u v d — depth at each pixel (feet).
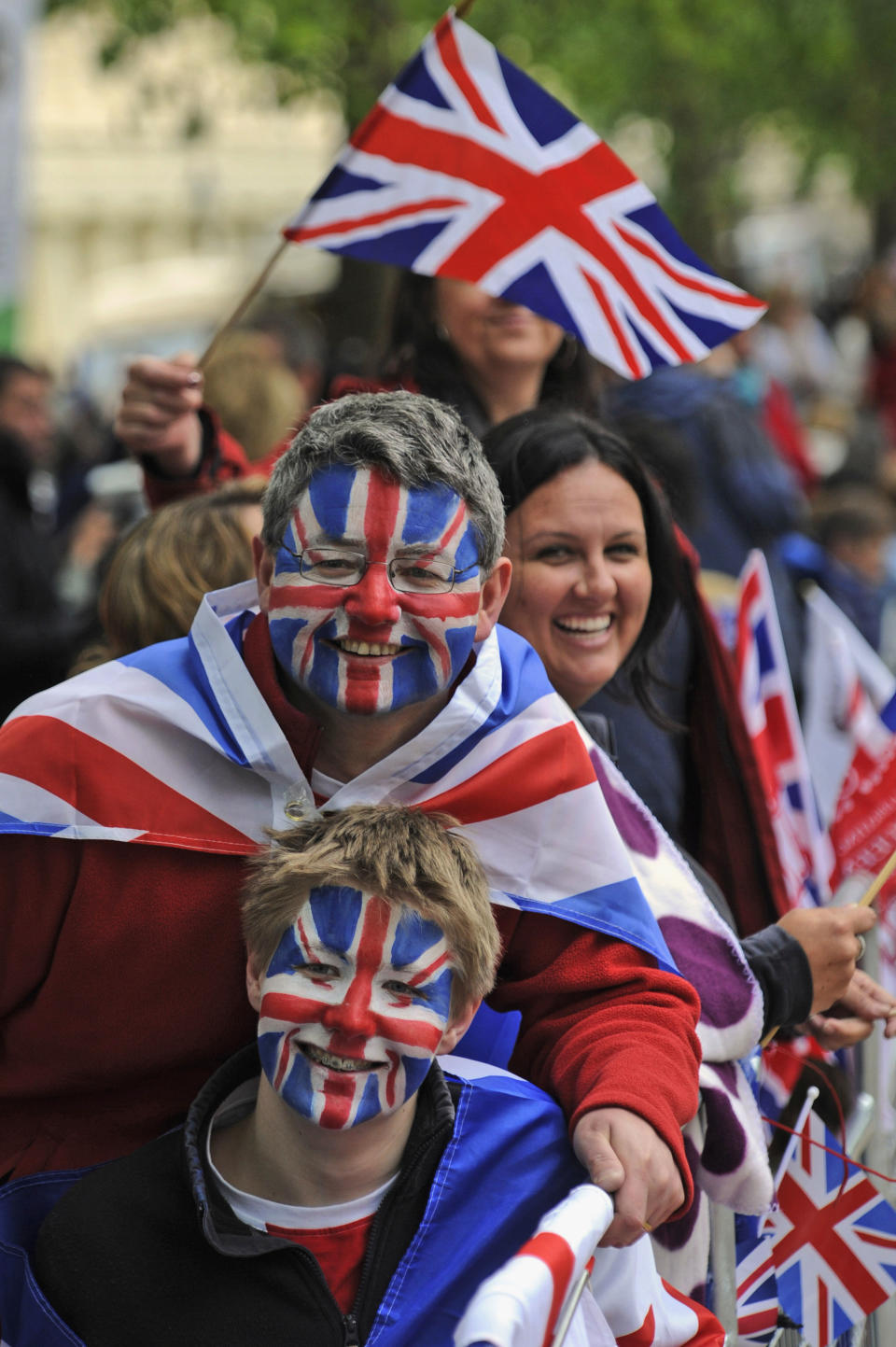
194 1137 27.45
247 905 27.66
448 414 29.19
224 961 29.43
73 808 29.09
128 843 29.12
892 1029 38.83
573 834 30.81
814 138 222.07
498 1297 21.77
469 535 28.73
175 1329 26.32
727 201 206.39
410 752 29.71
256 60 126.93
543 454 37.22
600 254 43.96
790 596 64.23
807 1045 42.16
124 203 273.95
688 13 160.56
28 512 63.98
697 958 32.86
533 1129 28.43
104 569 55.11
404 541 28.09
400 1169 27.71
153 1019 29.58
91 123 267.18
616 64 164.35
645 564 38.04
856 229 315.17
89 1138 30.48
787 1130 35.78
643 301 43.93
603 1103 27.81
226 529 39.34
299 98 133.08
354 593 28.04
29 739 29.48
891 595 92.38
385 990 26.73
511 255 43.86
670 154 191.31
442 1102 27.89
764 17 176.55
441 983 26.96
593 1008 30.14
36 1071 30.22
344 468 28.17
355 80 122.83
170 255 284.41
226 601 30.55
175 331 189.67
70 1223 27.09
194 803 29.45
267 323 91.97
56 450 115.14
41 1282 27.09
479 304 47.98
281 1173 27.40
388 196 44.14
